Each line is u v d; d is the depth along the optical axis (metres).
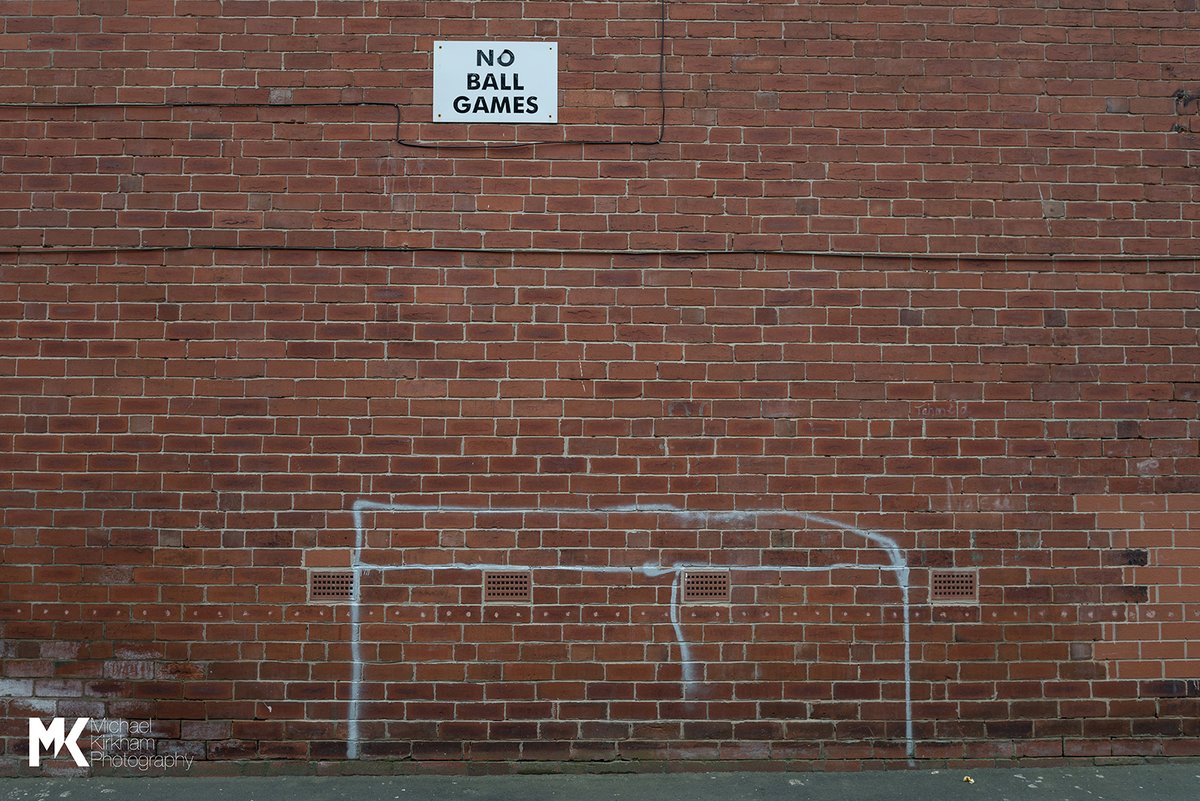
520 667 5.29
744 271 5.46
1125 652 5.41
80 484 5.30
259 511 5.30
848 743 5.31
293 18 5.48
